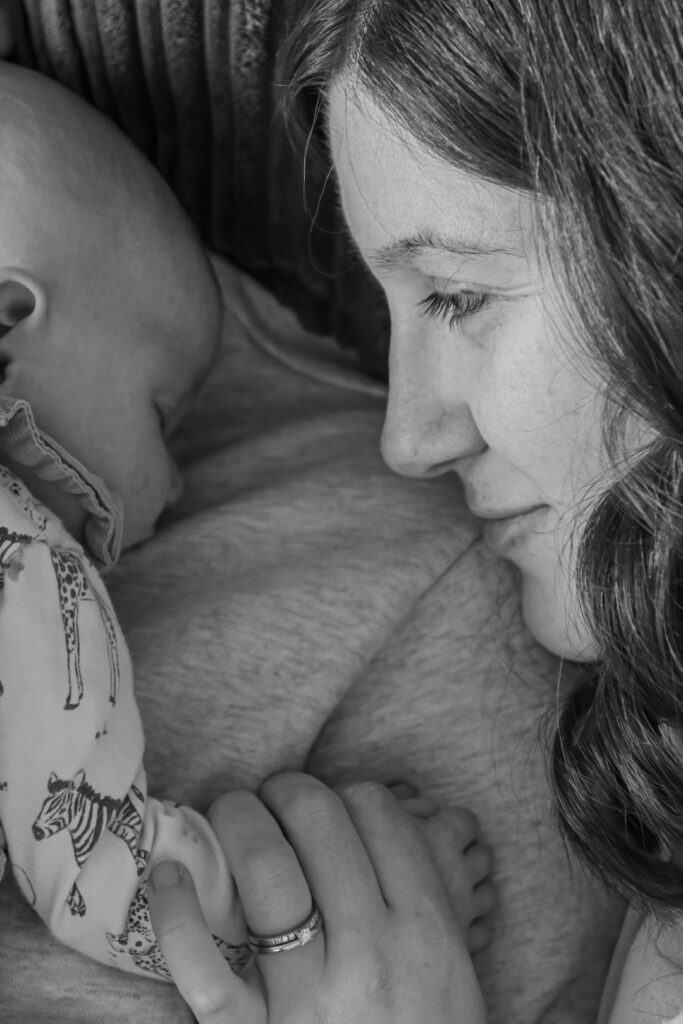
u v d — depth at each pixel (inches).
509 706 38.6
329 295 45.0
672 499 29.6
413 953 33.4
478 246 27.6
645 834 35.7
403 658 38.6
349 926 33.1
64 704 31.9
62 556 33.3
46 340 35.5
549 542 34.2
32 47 38.1
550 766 36.2
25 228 34.7
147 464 38.2
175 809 34.0
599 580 31.5
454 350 31.4
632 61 24.4
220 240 44.9
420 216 27.9
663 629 31.3
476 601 39.2
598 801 34.4
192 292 38.7
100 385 36.7
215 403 45.1
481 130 25.9
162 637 37.0
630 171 25.0
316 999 32.6
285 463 42.6
